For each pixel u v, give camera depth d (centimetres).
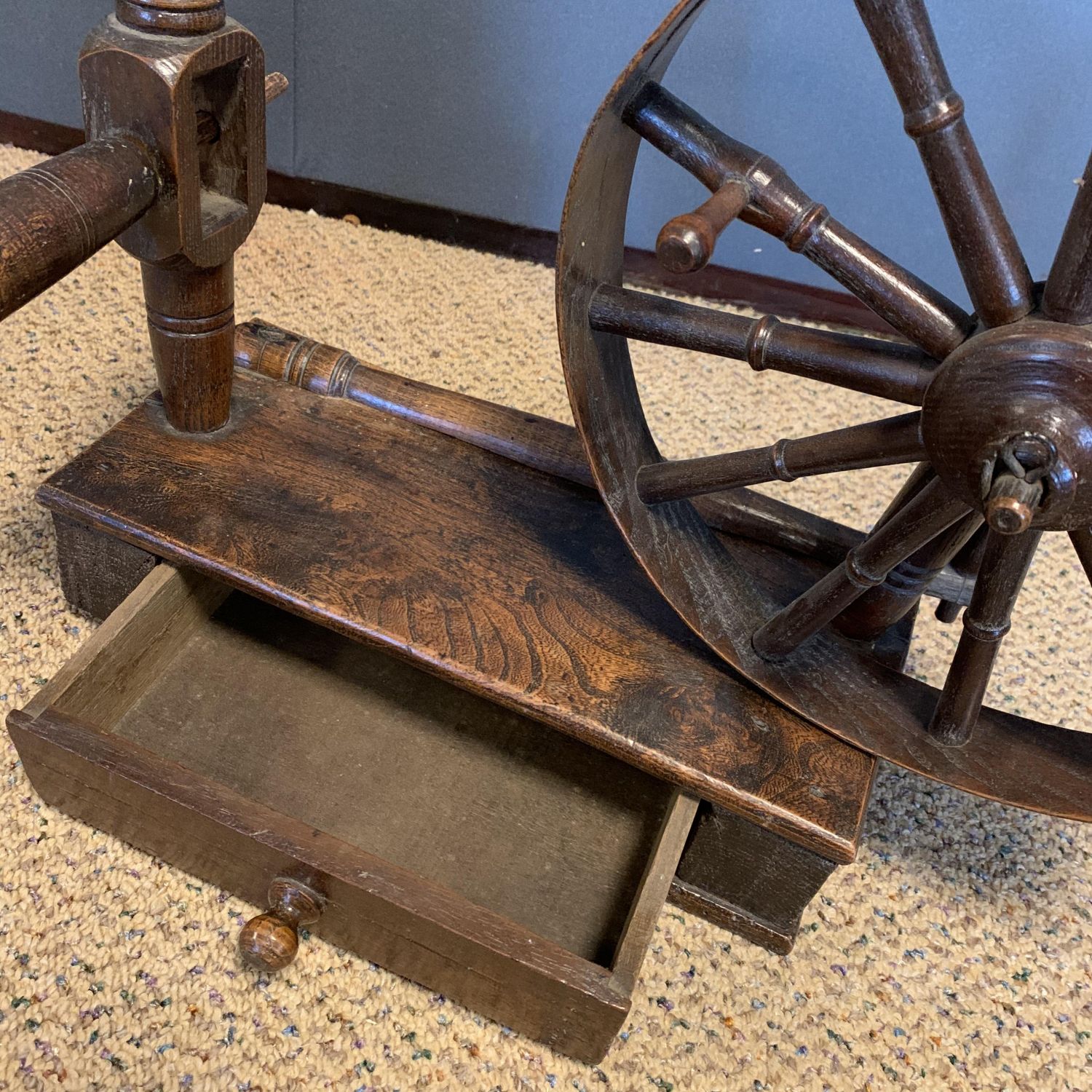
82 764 97
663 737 100
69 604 127
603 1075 99
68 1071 93
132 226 101
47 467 140
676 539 105
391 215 203
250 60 99
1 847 106
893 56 76
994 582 88
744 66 175
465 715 121
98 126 97
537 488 122
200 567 108
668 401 175
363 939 100
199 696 118
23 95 198
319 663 123
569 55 178
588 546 117
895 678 108
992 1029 107
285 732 116
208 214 105
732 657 102
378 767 115
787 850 101
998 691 137
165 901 105
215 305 111
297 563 108
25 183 87
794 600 112
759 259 195
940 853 120
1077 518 79
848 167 182
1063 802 98
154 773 96
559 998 90
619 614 110
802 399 179
